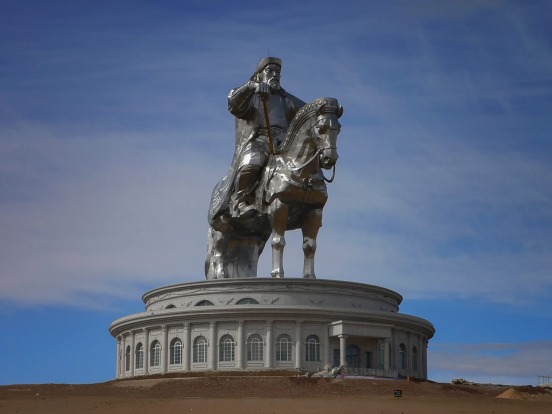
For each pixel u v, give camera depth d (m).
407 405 50.31
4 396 55.44
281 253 73.62
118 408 46.97
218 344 73.56
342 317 73.06
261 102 76.25
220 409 46.34
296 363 72.06
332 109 68.06
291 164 71.88
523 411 48.00
